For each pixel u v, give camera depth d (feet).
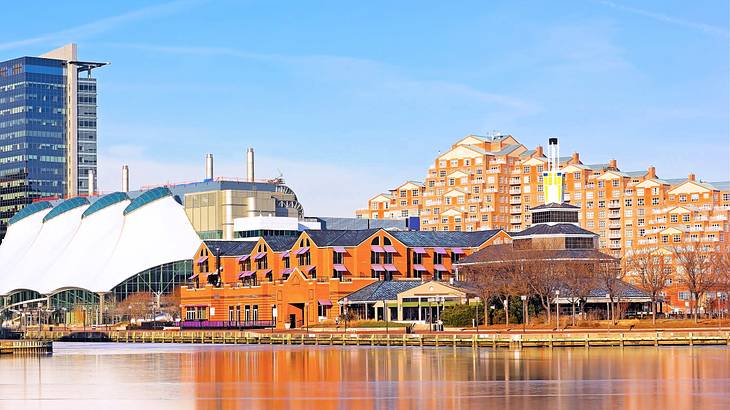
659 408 357.20
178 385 435.12
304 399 384.47
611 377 444.55
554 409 355.77
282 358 570.87
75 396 403.95
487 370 477.36
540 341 640.17
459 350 626.23
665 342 640.99
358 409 358.84
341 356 580.71
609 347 631.56
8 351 652.07
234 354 619.67
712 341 641.40
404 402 373.81
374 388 413.39
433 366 500.74
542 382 428.56
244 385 430.20
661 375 451.53
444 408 359.05
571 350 610.65
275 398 387.96
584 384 421.18
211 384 436.35
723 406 360.89
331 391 405.59
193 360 570.05
